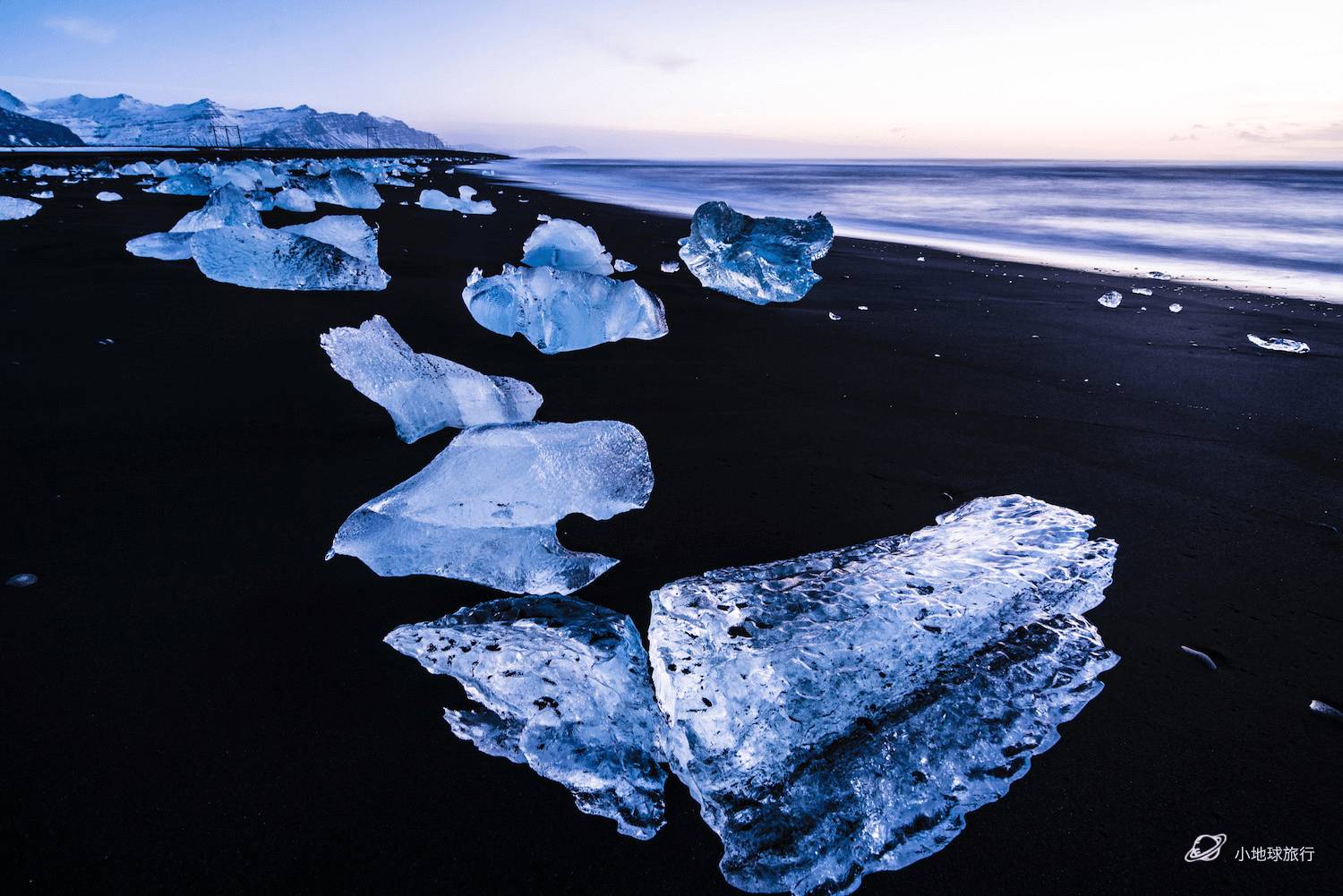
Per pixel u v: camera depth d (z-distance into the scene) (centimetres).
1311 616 142
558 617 128
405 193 1130
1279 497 192
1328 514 184
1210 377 298
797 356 308
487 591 139
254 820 91
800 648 116
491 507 158
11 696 105
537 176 2273
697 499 180
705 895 87
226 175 979
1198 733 112
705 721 107
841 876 91
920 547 157
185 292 341
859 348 325
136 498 161
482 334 309
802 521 173
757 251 430
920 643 122
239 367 245
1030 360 316
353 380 232
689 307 395
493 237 628
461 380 220
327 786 96
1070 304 450
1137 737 112
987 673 120
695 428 225
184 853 86
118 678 110
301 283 363
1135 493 192
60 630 119
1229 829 97
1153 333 375
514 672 115
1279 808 100
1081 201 1551
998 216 1214
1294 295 518
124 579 133
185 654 116
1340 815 99
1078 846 94
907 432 229
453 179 1706
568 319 300
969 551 153
